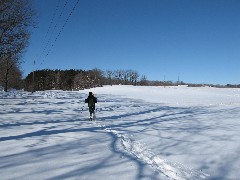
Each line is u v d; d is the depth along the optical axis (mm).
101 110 21938
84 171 6137
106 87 94312
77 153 7664
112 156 7406
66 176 5793
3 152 7633
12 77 84312
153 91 79125
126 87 93875
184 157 7547
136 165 6645
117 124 13844
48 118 15523
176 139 9805
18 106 23094
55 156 7301
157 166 6770
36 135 10109
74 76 137125
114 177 5812
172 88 91625
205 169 6633
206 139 9781
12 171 6027
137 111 21219
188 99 50312
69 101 31859
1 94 45219
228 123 14047
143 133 11055
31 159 6980
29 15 32000
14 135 10016
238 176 6203
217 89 90500
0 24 29969
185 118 16531
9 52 33250
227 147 8594
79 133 10836
